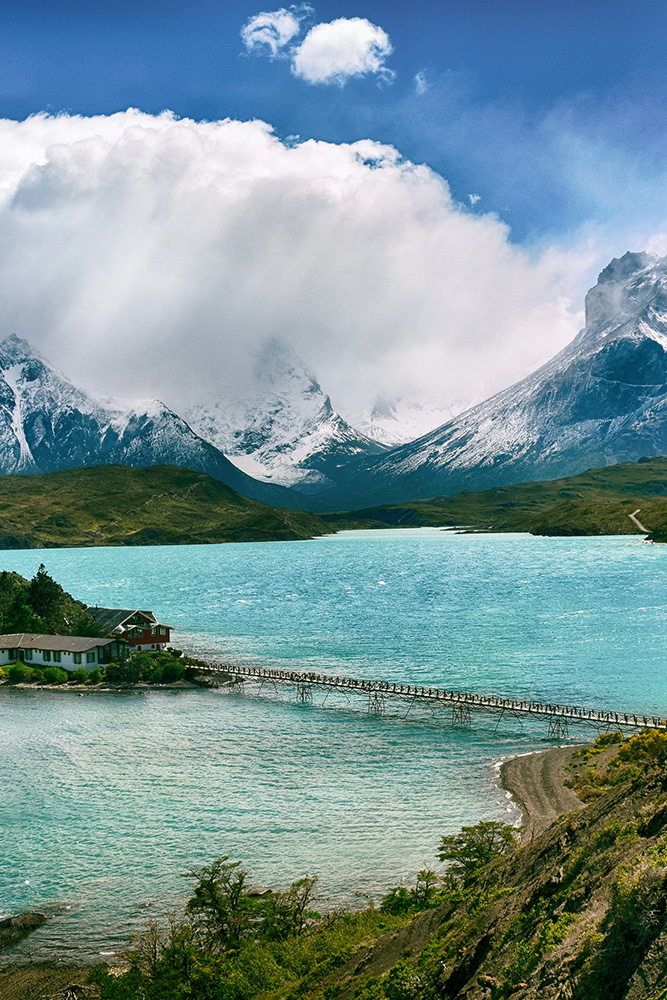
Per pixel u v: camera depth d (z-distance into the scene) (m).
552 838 33.38
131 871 62.56
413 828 69.62
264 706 117.44
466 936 30.78
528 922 27.17
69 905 57.41
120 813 74.38
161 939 51.56
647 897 21.69
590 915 24.23
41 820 72.81
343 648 163.50
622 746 83.81
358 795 78.56
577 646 156.62
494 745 95.19
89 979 47.06
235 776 85.00
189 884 60.12
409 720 107.38
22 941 52.78
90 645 141.38
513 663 141.88
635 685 122.38
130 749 95.62
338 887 58.28
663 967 19.31
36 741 99.69
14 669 139.62
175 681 134.75
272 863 63.19
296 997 38.03
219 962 46.12
